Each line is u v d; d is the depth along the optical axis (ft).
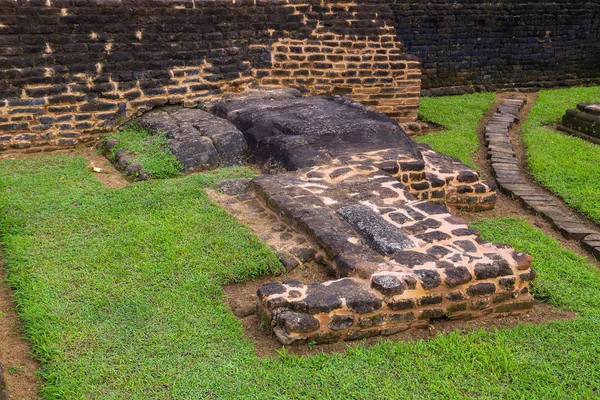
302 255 16.53
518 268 14.98
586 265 19.11
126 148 24.20
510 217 22.72
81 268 15.90
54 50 24.98
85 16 25.36
